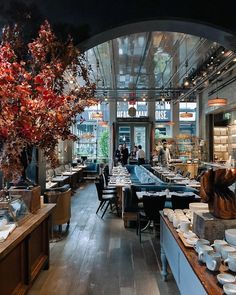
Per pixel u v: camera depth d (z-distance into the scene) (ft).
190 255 7.59
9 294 9.20
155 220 17.21
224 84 39.17
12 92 8.38
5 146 9.04
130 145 52.60
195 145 49.19
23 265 10.46
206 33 13.85
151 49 26.45
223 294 5.64
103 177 29.19
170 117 53.72
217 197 8.59
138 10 12.88
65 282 12.12
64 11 12.85
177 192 20.08
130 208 20.24
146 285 11.84
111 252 15.57
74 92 10.79
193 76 36.88
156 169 38.78
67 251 15.70
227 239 7.79
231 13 12.94
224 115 46.75
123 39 23.59
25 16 12.56
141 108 53.36
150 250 15.88
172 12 12.84
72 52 11.43
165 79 39.24
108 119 53.06
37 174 15.72
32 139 9.49
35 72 10.39
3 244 8.46
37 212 12.37
